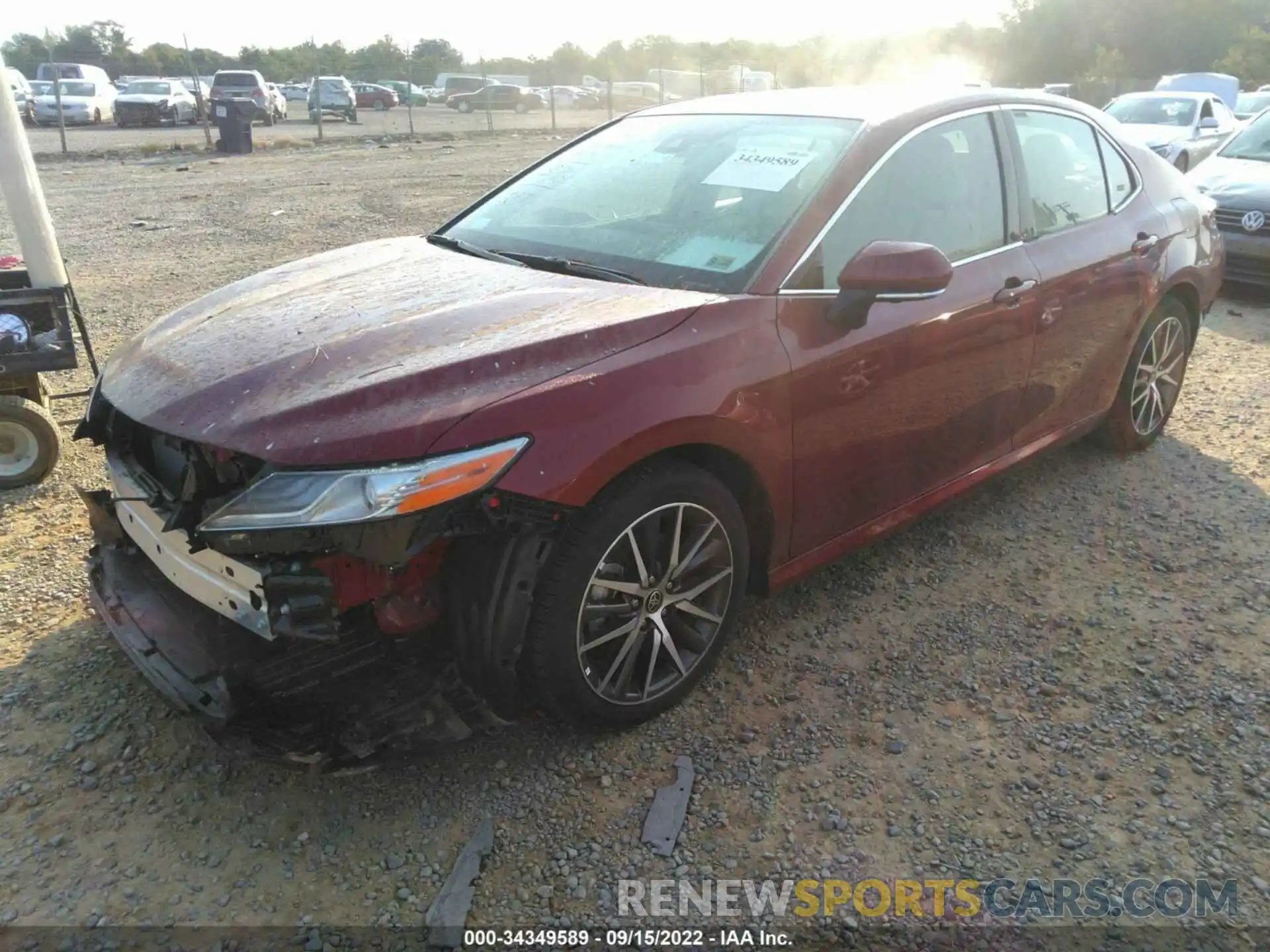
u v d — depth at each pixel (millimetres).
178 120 28016
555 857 2443
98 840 2473
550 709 2662
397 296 2945
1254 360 6426
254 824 2535
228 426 2324
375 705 2471
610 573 2613
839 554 3295
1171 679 3129
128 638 2611
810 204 3043
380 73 38531
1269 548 3959
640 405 2508
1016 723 2930
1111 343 4223
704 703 3010
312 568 2242
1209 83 19969
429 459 2238
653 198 3395
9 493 4363
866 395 3078
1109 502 4359
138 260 9461
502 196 3896
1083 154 4148
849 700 3029
